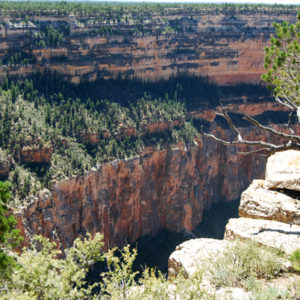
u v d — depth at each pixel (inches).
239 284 512.4
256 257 540.4
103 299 502.3
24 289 561.6
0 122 2824.8
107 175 3127.5
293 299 473.4
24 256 642.2
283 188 802.2
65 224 2733.8
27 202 2498.8
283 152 880.9
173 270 589.6
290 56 928.3
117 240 3272.6
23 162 2714.1
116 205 3228.3
